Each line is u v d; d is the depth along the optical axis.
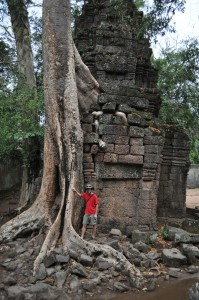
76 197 8.55
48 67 9.13
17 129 12.27
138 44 11.54
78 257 7.27
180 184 12.02
